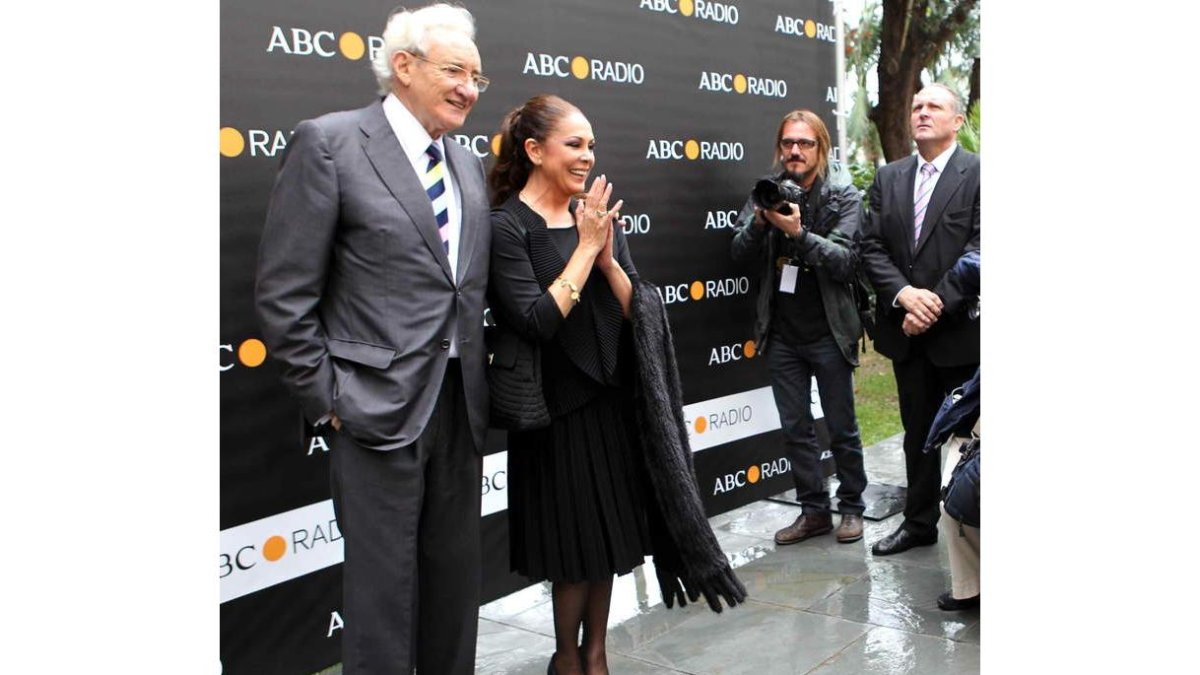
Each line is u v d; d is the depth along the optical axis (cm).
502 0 342
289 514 295
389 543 225
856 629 331
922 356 385
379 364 219
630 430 267
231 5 272
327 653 307
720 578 261
